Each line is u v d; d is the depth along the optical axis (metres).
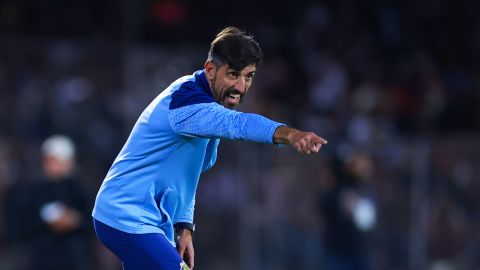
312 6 52.91
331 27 52.53
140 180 14.34
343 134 40.56
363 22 53.62
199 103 13.24
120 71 35.66
